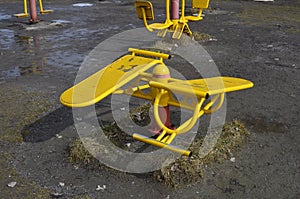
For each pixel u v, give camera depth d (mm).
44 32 8719
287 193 2891
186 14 10594
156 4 12641
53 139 3717
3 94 4910
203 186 2971
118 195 2881
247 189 2938
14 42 7832
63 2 13430
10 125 4012
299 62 6234
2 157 3391
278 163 3279
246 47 7207
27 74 5770
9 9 12039
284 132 3830
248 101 4594
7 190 2936
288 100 4641
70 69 5996
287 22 9555
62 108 4449
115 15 10734
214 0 13508
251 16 10406
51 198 2848
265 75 5586
